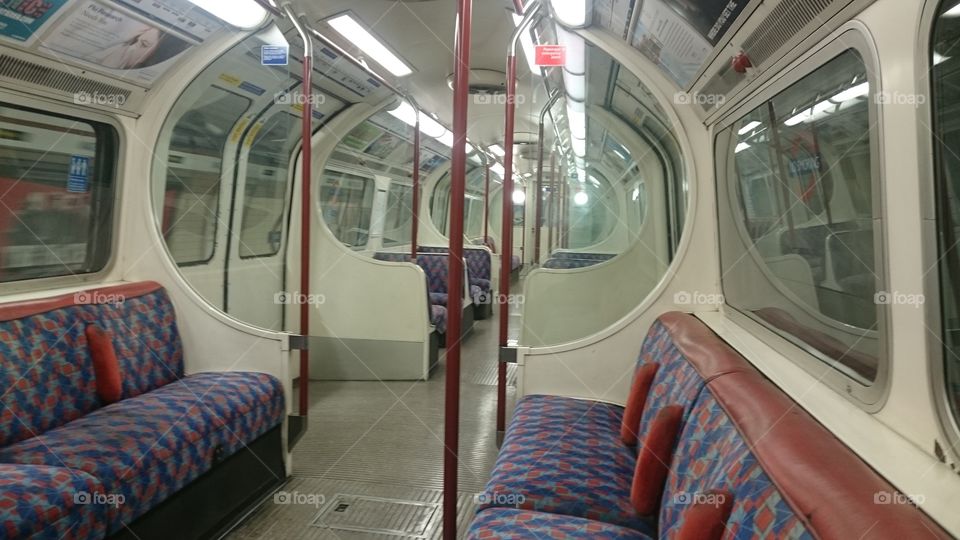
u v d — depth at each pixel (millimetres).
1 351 2229
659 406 2160
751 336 2332
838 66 1559
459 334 1914
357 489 3029
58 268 2852
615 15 2609
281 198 4820
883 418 1321
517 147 8875
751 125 2324
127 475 2047
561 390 3033
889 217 1272
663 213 3957
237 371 3199
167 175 3389
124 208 3170
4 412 2176
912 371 1202
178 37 2889
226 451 2613
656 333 2740
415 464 3354
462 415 4242
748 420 1439
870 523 899
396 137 6562
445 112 6570
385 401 4547
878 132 1301
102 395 2596
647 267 3963
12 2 2135
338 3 3496
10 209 2596
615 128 4227
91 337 2602
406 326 5152
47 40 2389
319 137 5059
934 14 1100
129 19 2566
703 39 2209
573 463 2182
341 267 5141
